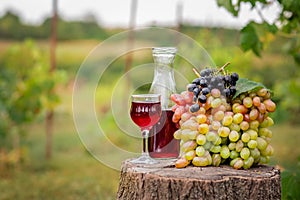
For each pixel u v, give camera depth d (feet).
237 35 32.73
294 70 30.01
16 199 19.84
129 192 10.34
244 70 28.37
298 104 23.82
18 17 35.17
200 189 9.71
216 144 10.55
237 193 9.96
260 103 10.63
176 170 10.32
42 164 25.77
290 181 12.96
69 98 33.01
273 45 31.12
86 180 22.36
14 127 26.09
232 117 10.59
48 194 20.33
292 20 14.94
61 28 34.96
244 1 14.14
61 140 30.42
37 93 25.32
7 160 25.38
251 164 10.69
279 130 31.99
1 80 24.99
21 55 27.02
